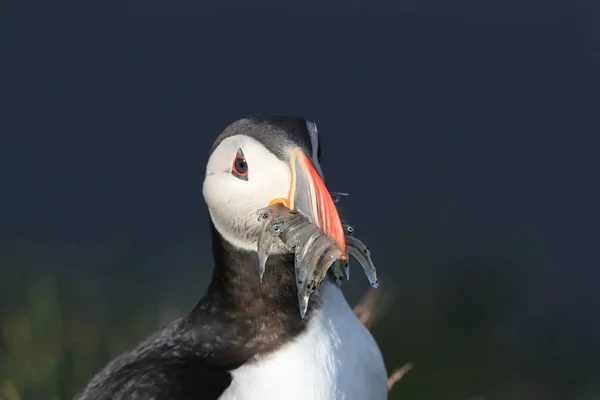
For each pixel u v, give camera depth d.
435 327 11.52
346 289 11.95
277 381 6.11
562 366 12.55
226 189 6.27
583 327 13.36
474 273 12.54
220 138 6.41
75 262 14.27
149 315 10.68
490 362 11.63
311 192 6.05
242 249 6.32
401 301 11.86
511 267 13.00
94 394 6.34
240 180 6.23
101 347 8.90
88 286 12.53
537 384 12.16
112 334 9.57
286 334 6.24
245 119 6.39
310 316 6.29
